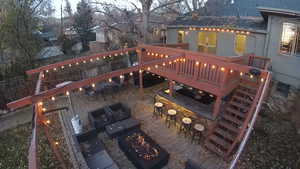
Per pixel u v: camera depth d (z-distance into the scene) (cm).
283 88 1094
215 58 886
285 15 955
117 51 1151
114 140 901
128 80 1508
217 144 841
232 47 1243
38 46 1603
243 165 767
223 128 884
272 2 1291
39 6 1664
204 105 1044
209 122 944
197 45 1412
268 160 792
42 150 875
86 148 791
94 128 909
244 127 766
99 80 717
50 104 1233
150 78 1454
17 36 1438
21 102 543
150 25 2019
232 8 1536
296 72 995
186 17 1631
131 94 1366
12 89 1206
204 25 1306
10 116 1162
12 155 870
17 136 991
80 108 1192
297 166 764
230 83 918
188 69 1016
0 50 1416
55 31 2562
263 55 1112
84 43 2605
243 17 1316
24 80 1267
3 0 1383
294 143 878
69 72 1462
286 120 1026
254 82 956
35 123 571
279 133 940
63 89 625
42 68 891
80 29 2556
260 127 972
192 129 938
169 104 1140
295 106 1007
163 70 1159
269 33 1054
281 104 1081
